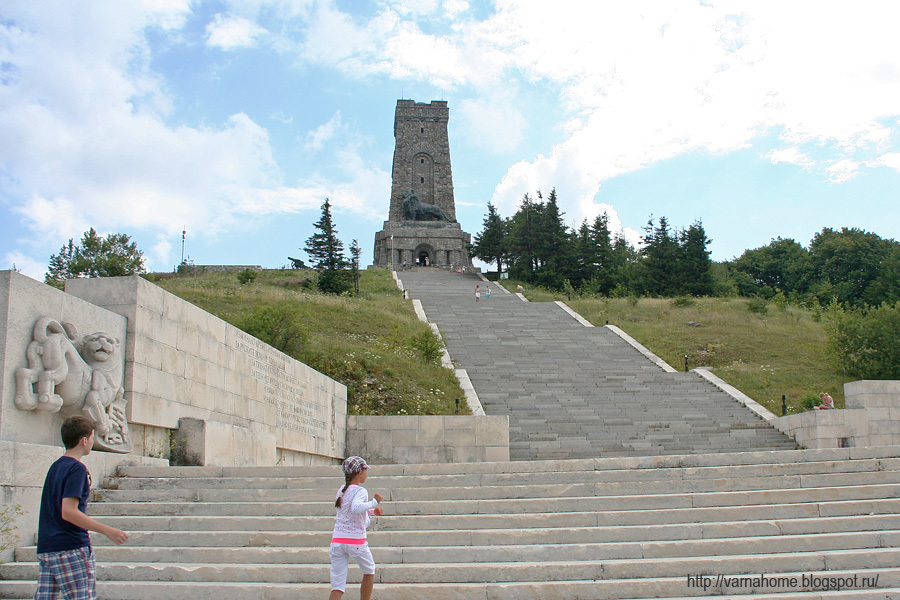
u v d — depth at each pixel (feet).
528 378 96.53
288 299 128.57
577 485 34.45
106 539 30.19
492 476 36.32
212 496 34.35
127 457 37.58
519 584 25.81
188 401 44.70
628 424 78.95
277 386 57.57
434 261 270.26
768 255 274.57
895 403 70.38
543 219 217.97
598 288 205.46
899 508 32.12
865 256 225.35
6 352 31.53
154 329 41.42
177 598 25.67
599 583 25.75
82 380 35.09
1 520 27.84
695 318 138.51
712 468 36.60
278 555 28.37
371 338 113.29
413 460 66.90
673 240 205.98
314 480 35.63
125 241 137.28
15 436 31.73
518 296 173.17
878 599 24.59
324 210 218.38
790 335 123.13
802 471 36.60
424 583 26.61
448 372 95.76
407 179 280.31
